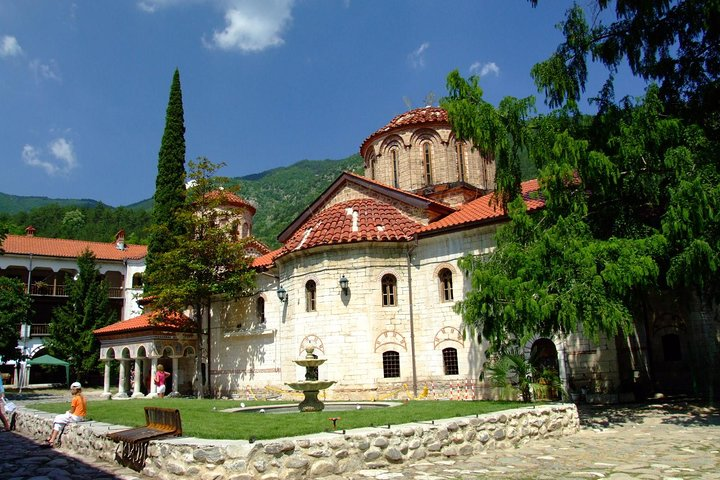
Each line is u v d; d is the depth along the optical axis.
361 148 33.75
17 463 11.55
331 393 23.62
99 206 126.00
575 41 18.62
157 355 30.20
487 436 12.07
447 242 24.22
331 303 24.48
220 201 30.44
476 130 17.81
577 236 15.51
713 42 18.06
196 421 12.70
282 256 26.61
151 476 9.95
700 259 14.35
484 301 15.65
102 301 47.03
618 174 16.03
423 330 24.31
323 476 9.50
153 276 29.77
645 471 9.58
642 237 16.41
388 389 23.67
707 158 15.38
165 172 41.28
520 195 17.70
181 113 43.16
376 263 24.73
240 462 8.93
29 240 56.72
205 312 33.28
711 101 17.72
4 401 17.75
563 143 16.20
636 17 18.19
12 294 33.09
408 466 10.34
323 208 30.98
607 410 18.25
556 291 15.17
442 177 30.22
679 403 19.55
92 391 41.47
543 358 22.33
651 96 16.50
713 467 9.82
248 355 30.05
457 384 23.00
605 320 13.99
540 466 10.26
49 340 46.53
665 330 24.44
